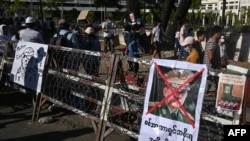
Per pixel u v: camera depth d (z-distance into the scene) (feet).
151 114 15.20
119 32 79.97
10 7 204.54
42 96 22.38
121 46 70.95
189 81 14.20
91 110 20.15
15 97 27.27
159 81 15.02
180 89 14.40
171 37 67.67
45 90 22.48
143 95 16.51
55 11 224.94
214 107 14.47
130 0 71.41
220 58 26.86
